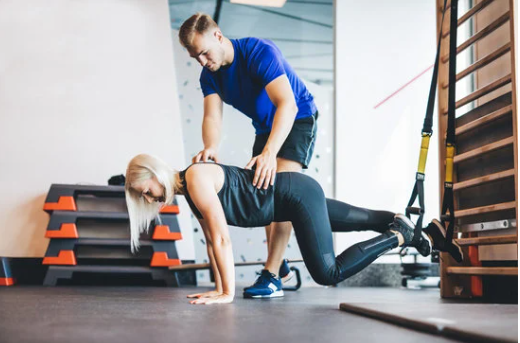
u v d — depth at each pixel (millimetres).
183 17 6254
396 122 4898
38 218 4469
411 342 1154
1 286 3830
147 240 4102
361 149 4812
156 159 2121
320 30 6547
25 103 4582
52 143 4574
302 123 2645
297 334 1259
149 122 4727
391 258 4805
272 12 6043
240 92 2568
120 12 4809
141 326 1364
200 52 2350
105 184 4598
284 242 2697
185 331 1281
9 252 4383
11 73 4594
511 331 1161
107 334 1213
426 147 2336
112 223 4324
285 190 2211
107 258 4230
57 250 4027
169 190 2109
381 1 4996
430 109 2316
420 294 3342
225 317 1615
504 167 2680
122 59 4762
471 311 1603
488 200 2846
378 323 1495
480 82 3449
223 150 4941
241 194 2189
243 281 4738
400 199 4844
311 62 7652
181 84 4996
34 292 2996
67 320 1490
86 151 4613
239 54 2484
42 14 4695
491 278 3006
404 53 4980
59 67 4668
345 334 1269
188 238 4621
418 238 2373
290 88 2406
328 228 2264
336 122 4789
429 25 5051
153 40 4828
